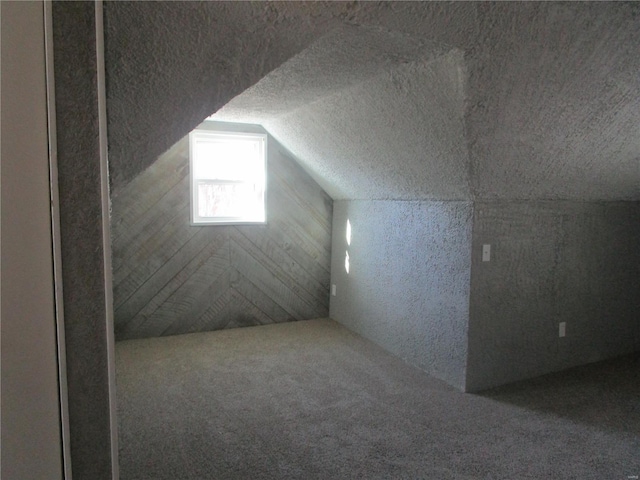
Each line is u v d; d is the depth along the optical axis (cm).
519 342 312
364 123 279
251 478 202
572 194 316
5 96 52
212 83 158
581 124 238
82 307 60
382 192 360
